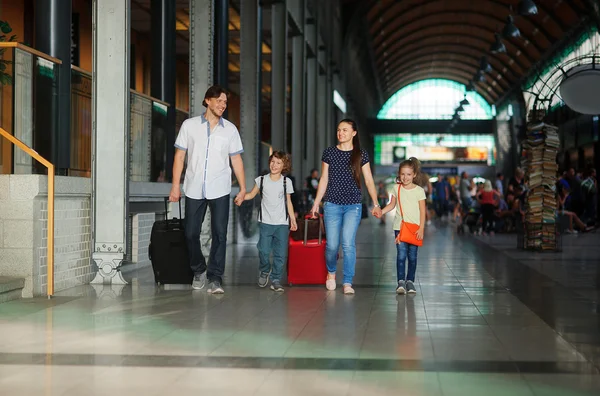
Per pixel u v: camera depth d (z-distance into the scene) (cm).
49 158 930
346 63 4834
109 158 964
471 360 543
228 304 809
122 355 551
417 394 450
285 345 591
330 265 935
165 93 1370
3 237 839
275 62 2244
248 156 1922
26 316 721
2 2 1547
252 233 1884
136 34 2730
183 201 1379
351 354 560
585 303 835
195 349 573
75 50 1984
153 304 803
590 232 2466
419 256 1500
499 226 2462
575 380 487
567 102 1341
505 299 866
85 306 786
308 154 3083
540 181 1638
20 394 447
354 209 911
